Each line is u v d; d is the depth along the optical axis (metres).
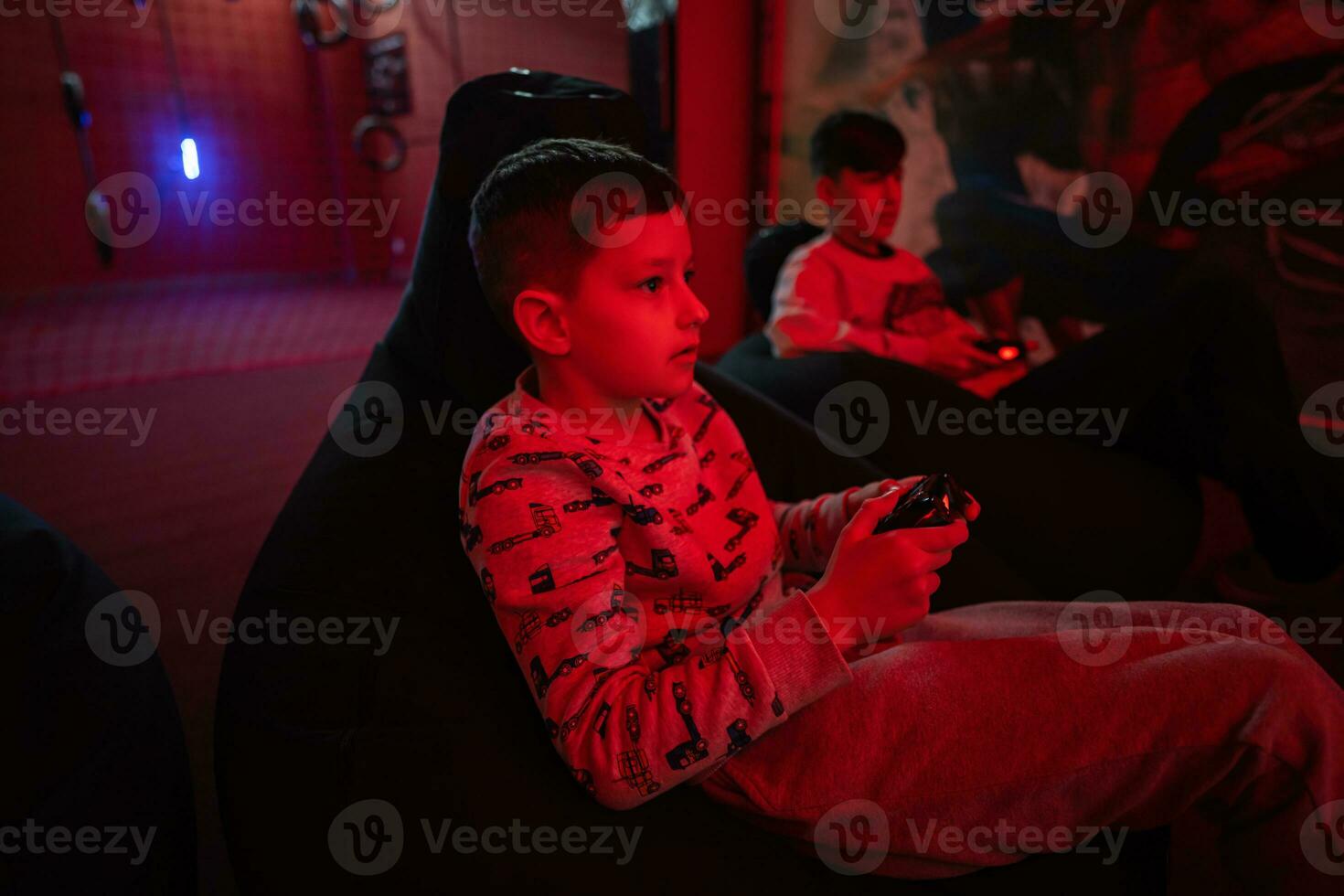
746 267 1.87
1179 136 2.06
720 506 0.71
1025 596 0.86
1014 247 2.50
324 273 6.33
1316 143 1.82
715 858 0.55
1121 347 1.16
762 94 3.07
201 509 1.94
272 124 5.92
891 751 0.54
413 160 6.05
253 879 0.55
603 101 0.75
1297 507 1.08
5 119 4.86
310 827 0.55
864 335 1.51
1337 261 1.82
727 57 3.01
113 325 4.51
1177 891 0.85
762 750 0.57
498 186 0.60
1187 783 0.50
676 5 2.84
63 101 5.01
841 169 1.57
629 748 0.51
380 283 6.26
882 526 0.59
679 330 0.59
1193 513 1.17
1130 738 0.50
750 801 0.57
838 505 0.75
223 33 5.59
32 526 0.62
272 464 2.26
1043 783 0.51
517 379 0.69
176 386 3.17
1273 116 1.88
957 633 0.67
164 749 0.62
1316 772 0.47
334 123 6.14
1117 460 1.16
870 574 0.56
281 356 3.75
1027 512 1.06
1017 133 2.42
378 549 0.66
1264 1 1.85
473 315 0.72
